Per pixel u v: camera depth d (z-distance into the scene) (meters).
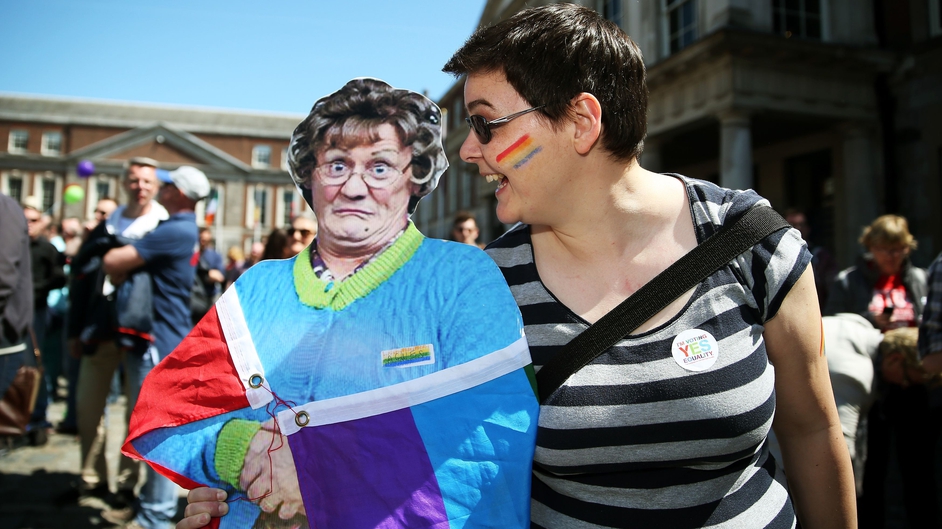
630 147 0.93
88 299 3.47
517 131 0.91
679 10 8.92
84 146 42.25
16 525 3.13
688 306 0.90
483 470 0.92
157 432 0.96
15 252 2.69
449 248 1.00
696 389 0.87
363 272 0.99
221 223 40.47
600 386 0.89
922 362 2.34
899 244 3.25
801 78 8.12
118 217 3.55
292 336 0.97
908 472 2.78
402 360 0.95
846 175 8.66
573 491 0.96
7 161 39.94
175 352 0.98
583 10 0.94
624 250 0.95
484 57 0.93
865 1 8.48
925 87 8.08
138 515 2.94
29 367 2.84
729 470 0.94
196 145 40.59
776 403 1.01
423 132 1.03
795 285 0.90
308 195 1.02
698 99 8.33
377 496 0.92
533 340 0.96
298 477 0.93
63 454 4.39
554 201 0.94
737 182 7.72
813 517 1.04
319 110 1.03
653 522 0.92
